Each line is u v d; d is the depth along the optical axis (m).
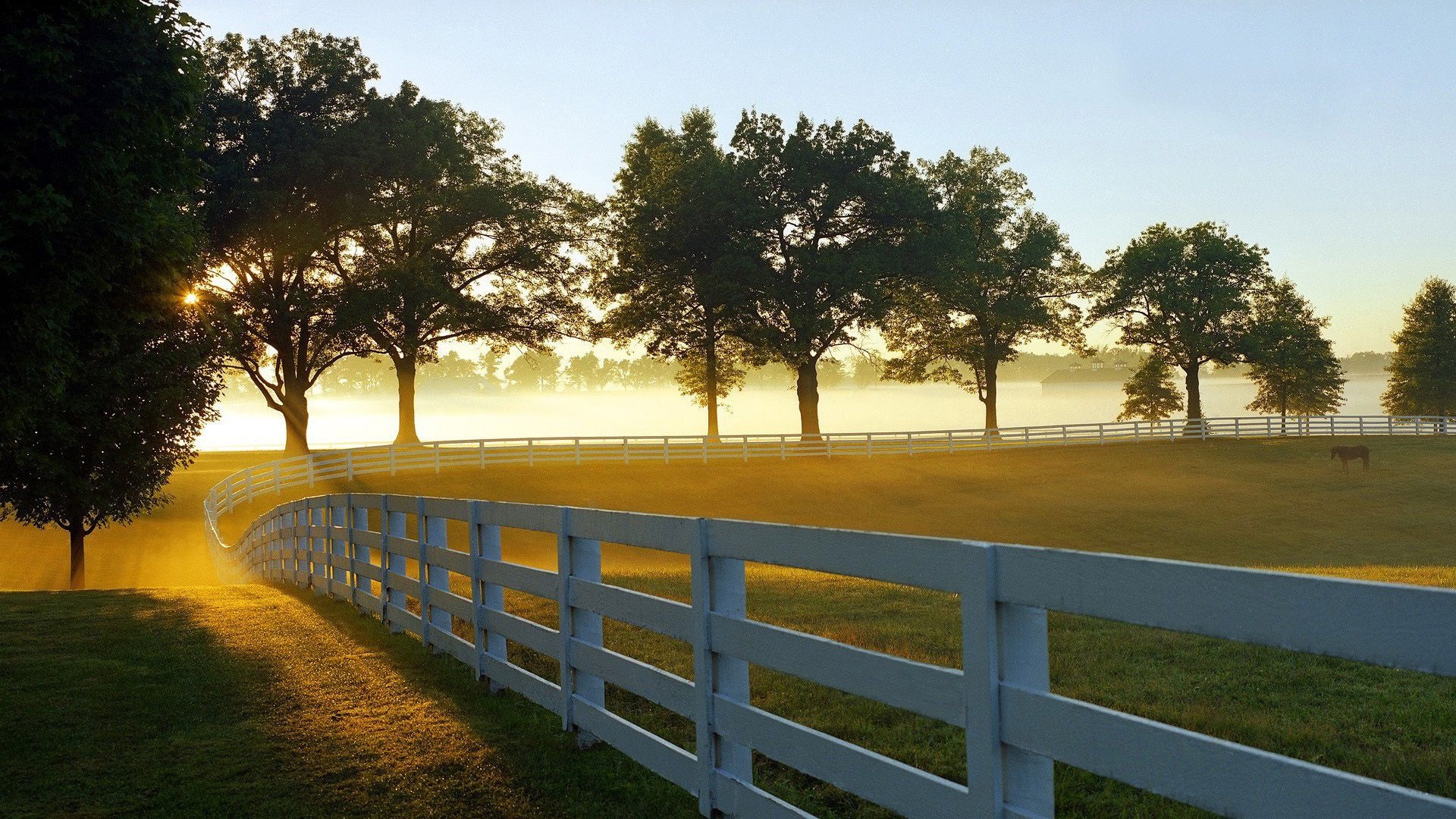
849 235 53.72
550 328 52.22
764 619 9.32
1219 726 5.19
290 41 45.97
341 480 36.62
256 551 19.27
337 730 6.66
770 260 53.06
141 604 12.93
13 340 10.15
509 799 5.27
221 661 8.92
